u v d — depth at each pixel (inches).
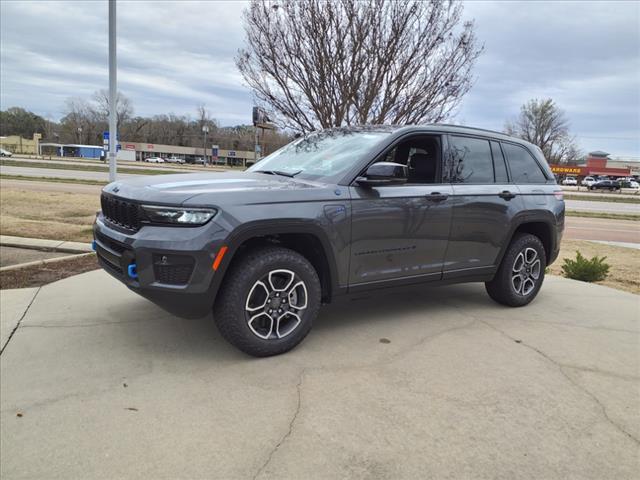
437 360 138.5
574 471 91.5
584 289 235.8
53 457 91.8
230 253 121.9
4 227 346.6
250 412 107.9
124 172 1449.3
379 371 129.9
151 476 86.9
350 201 141.3
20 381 120.5
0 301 182.4
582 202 1393.9
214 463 90.6
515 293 191.9
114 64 406.0
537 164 204.8
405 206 152.6
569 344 155.7
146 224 123.0
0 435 98.3
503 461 93.5
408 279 159.3
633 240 546.9
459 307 192.9
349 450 95.3
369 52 297.4
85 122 4687.5
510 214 182.9
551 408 114.0
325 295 146.4
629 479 89.9
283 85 317.1
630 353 150.2
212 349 140.7
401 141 158.6
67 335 149.9
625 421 109.7
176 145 4862.2
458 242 169.6
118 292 195.8
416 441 98.8
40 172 1269.7
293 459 92.1
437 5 298.8
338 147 162.7
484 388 122.4
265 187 133.3
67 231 345.7
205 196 122.5
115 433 99.3
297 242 145.1
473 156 178.9
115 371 126.3
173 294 120.3
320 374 126.9
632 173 4261.8
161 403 111.0
